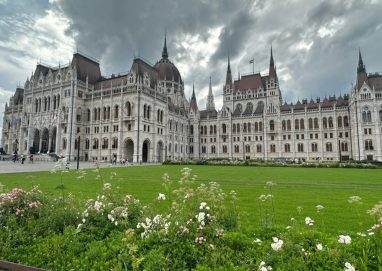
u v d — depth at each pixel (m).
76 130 103.44
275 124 122.06
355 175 39.09
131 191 21.47
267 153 122.38
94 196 18.45
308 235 7.31
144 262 6.35
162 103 111.56
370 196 19.86
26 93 117.88
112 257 6.81
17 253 7.50
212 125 140.00
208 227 7.71
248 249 6.66
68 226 8.77
